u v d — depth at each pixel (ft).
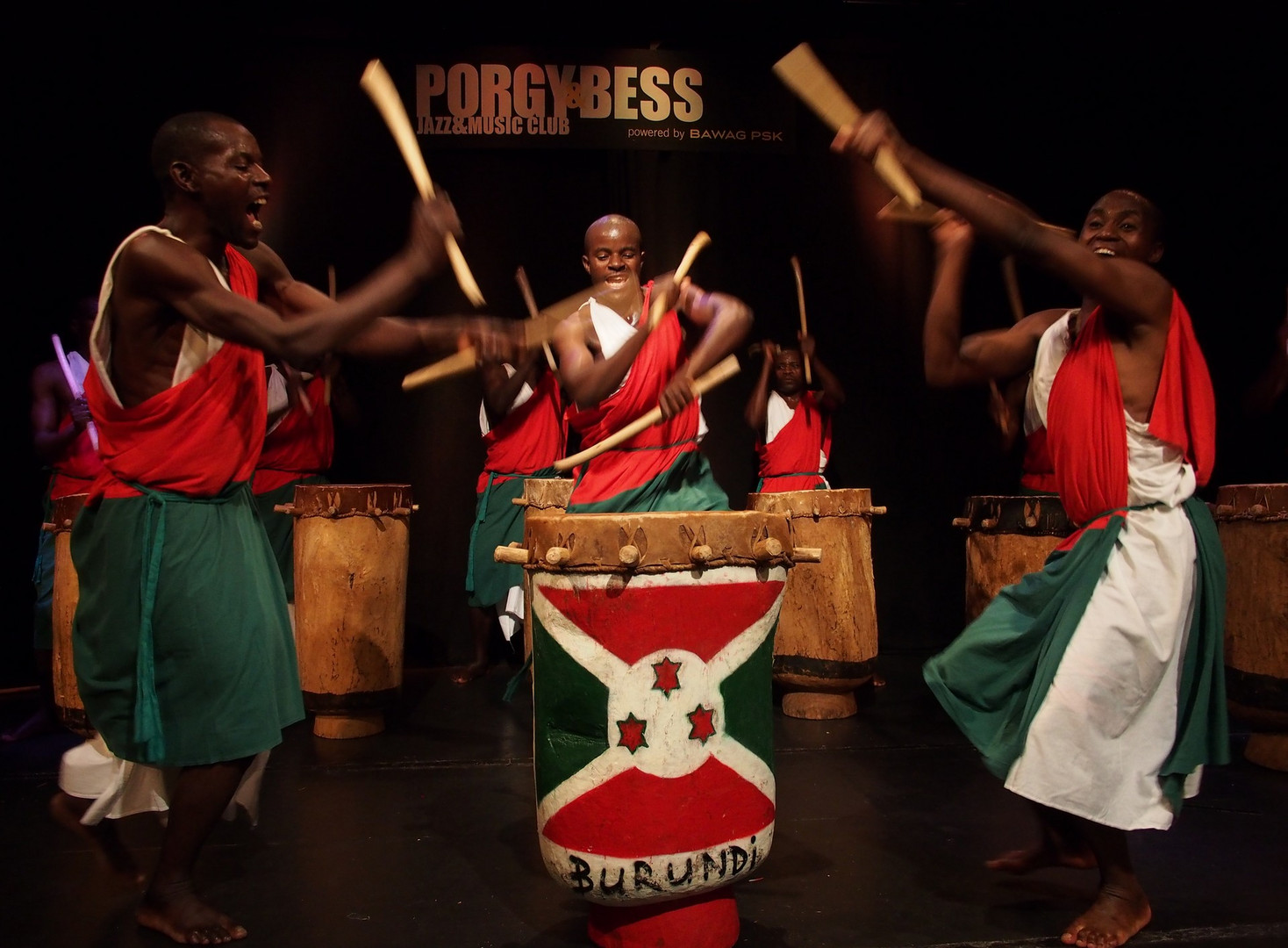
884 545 17.69
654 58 16.38
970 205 6.15
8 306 15.37
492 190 16.63
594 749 5.99
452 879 7.64
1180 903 7.01
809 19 16.75
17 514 15.53
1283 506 10.03
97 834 8.73
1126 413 6.59
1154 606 6.36
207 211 6.64
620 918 6.26
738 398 17.47
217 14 15.64
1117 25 16.83
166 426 6.61
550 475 15.30
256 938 6.62
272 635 6.91
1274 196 17.11
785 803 9.43
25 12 14.99
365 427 16.72
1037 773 6.34
